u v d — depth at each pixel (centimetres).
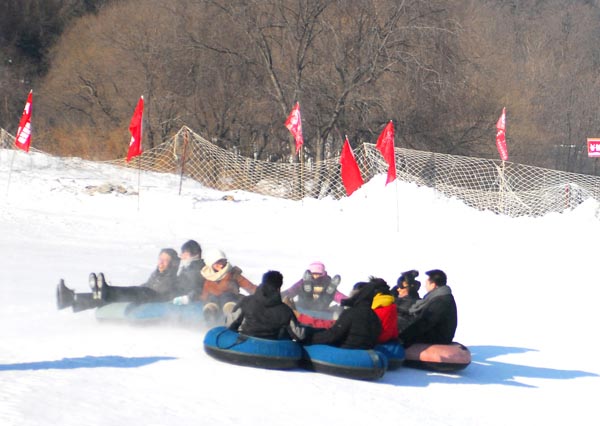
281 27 6962
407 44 6856
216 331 1712
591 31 12950
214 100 7538
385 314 1838
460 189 5794
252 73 7306
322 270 2108
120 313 1952
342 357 1709
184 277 2066
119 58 7875
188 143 6141
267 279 1727
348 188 4562
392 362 1844
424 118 7038
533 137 8469
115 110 8106
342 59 6931
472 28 7806
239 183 6028
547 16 13288
